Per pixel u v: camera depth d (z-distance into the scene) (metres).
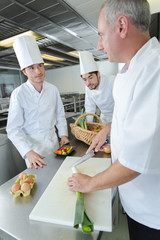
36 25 1.90
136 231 0.56
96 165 0.75
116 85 0.61
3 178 1.29
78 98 4.39
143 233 0.53
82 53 1.19
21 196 0.56
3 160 1.28
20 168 1.46
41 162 0.83
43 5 1.51
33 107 1.09
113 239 1.15
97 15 1.86
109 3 0.40
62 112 1.34
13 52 2.69
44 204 0.50
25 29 1.96
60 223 0.44
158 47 0.42
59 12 1.67
